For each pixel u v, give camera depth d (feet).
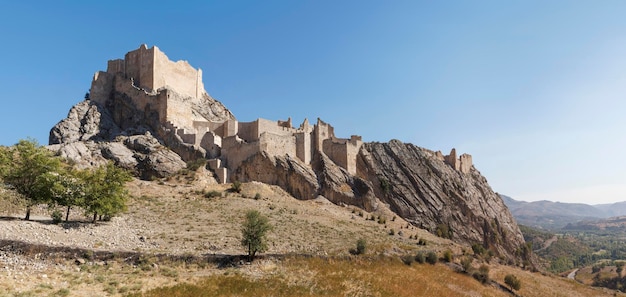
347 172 266.98
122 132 252.83
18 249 94.89
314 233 159.74
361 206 249.34
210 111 295.89
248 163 235.20
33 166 125.29
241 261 114.42
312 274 112.88
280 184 234.99
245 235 117.91
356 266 128.47
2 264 88.07
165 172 220.02
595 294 197.67
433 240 213.66
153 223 143.02
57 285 82.17
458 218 306.96
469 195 330.34
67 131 247.91
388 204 287.28
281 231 153.48
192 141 240.94
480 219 321.73
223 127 263.08
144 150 229.66
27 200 120.67
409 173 308.81
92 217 137.18
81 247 102.73
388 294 108.99
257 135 256.52
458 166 361.71
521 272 209.26
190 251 116.67
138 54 281.95
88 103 269.85
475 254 214.69
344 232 171.22
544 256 609.42
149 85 270.05
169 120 250.57
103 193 130.52
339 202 241.96
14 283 79.10
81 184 128.36
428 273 143.33
